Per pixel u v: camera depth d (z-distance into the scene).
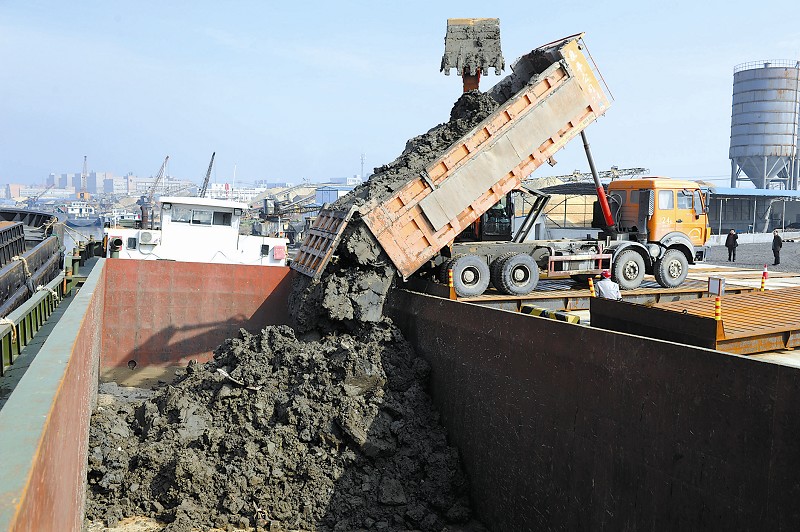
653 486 8.37
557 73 15.71
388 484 11.74
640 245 17.00
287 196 106.62
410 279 17.12
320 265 15.13
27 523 3.80
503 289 15.38
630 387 8.82
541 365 10.71
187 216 22.08
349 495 11.52
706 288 17.45
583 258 16.09
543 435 10.59
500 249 15.99
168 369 19.83
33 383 5.96
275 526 10.89
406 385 13.97
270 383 13.26
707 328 8.74
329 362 13.27
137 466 11.87
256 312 20.41
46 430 4.80
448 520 12.03
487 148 15.19
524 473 11.03
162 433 12.62
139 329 19.78
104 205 151.50
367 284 14.68
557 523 10.18
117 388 17.81
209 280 20.17
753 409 7.05
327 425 12.18
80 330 8.83
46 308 12.02
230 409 13.01
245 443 12.02
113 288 19.64
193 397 13.51
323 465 11.86
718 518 7.42
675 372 8.10
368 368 13.07
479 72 17.66
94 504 11.23
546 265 16.34
